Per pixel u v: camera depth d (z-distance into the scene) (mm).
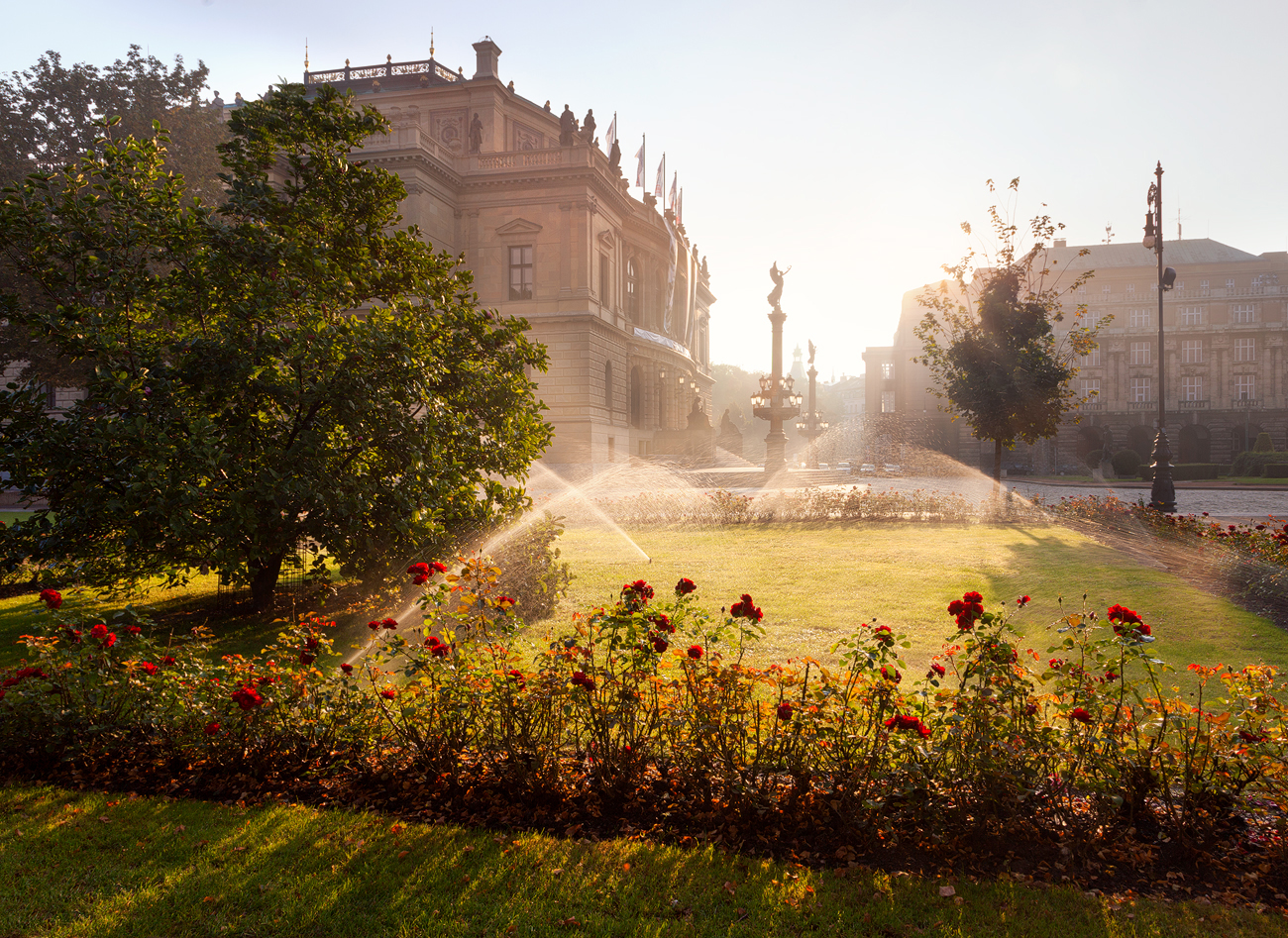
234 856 3857
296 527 8766
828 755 3975
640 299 55406
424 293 10953
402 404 9320
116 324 8852
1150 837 3797
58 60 31188
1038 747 3750
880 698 3908
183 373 8117
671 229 57375
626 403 50344
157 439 7438
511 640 5023
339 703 4844
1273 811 3691
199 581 12375
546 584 9555
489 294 44188
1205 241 74500
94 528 8242
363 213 10508
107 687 5035
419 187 40375
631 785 4215
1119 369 71562
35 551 8227
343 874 3676
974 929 3180
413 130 40031
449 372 10406
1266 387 69438
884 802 3775
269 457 8438
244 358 8250
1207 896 3402
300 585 11852
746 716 4363
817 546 15602
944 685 6441
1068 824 3730
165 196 9188
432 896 3484
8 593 11641
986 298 21984
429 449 9438
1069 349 70938
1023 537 16625
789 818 3959
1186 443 71750
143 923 3324
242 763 4750
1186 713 3918
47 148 30859
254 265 9281
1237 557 11219
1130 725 3928
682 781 4152
